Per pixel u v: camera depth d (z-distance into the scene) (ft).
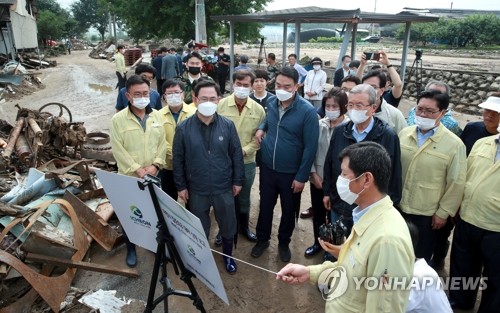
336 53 87.61
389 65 13.89
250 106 12.67
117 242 12.92
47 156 17.67
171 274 11.56
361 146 5.38
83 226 12.08
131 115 11.10
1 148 18.10
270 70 35.47
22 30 78.64
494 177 8.70
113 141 11.07
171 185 13.33
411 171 9.84
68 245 10.34
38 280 9.25
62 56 114.42
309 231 14.47
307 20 35.19
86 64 86.12
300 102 11.00
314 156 11.12
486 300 9.14
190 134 10.59
